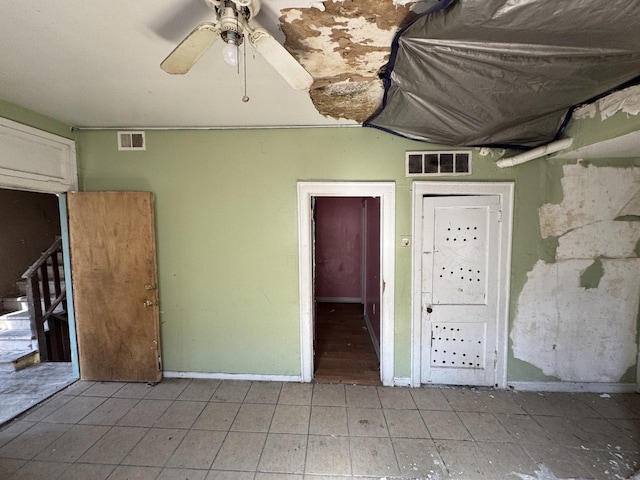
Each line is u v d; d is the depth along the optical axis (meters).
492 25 1.24
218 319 2.97
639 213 2.63
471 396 2.72
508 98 1.87
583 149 2.29
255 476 1.87
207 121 2.70
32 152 2.47
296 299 2.91
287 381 2.96
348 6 1.27
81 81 1.96
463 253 2.79
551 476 1.87
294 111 2.45
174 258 2.95
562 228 2.71
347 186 2.80
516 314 2.79
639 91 1.76
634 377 2.75
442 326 2.85
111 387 2.86
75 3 1.26
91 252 2.88
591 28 1.22
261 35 1.19
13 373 3.17
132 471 1.91
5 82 1.96
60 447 2.10
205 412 2.49
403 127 2.51
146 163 2.90
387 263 2.83
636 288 2.70
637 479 1.82
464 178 2.74
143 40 1.53
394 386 2.89
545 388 2.81
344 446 2.12
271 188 2.86
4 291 4.32
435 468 1.94
